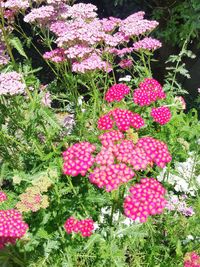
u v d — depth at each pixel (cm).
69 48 62
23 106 62
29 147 66
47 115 57
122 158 44
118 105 65
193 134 64
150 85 62
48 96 65
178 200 59
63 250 55
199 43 96
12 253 55
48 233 56
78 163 44
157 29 100
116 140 47
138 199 42
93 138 62
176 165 61
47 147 64
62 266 53
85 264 54
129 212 42
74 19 71
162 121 58
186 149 60
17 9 66
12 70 65
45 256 53
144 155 45
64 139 60
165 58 102
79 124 64
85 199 54
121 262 52
